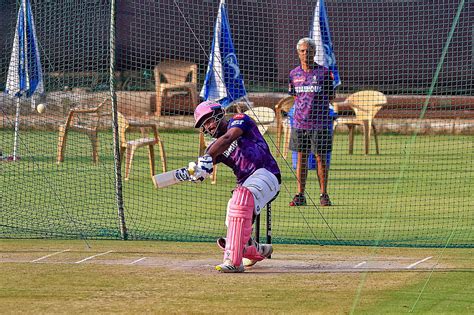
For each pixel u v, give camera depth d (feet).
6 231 92.89
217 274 72.90
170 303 62.34
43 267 75.31
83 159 158.51
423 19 190.70
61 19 163.12
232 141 73.15
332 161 172.24
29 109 176.14
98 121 157.89
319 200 121.39
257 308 61.00
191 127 210.18
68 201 114.93
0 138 174.29
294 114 117.08
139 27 185.88
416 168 159.22
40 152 164.66
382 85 210.79
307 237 92.73
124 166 157.38
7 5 180.86
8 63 180.45
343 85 207.31
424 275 72.64
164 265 76.79
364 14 197.06
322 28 151.74
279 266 76.79
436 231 97.45
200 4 177.47
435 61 205.16
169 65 194.80
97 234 90.58
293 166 135.85
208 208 114.01
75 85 174.40
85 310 60.29
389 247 86.89
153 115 211.00
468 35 203.41
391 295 65.21
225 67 138.62
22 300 63.21
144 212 109.29
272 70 196.34
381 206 116.26
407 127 224.94
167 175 71.36
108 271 73.77
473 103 221.05
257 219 77.36
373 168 159.74
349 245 87.61
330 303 62.54
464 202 119.65
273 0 186.80
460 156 181.16
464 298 64.44
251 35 187.42
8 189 124.36
